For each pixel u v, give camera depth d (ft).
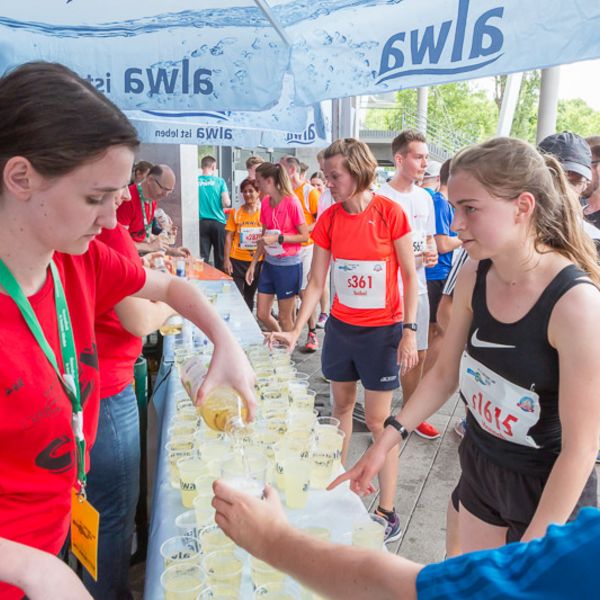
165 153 25.77
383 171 56.03
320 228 10.18
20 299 3.49
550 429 5.12
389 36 7.04
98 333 6.63
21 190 3.19
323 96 7.88
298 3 7.85
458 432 13.55
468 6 6.07
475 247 4.87
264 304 19.71
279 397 7.13
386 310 9.74
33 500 3.77
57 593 3.08
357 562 2.72
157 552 4.66
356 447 12.90
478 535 6.05
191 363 5.45
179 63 8.59
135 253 6.89
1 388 3.35
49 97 3.05
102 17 8.36
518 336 4.91
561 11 5.36
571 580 2.00
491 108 157.07
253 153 49.39
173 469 5.59
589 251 4.92
